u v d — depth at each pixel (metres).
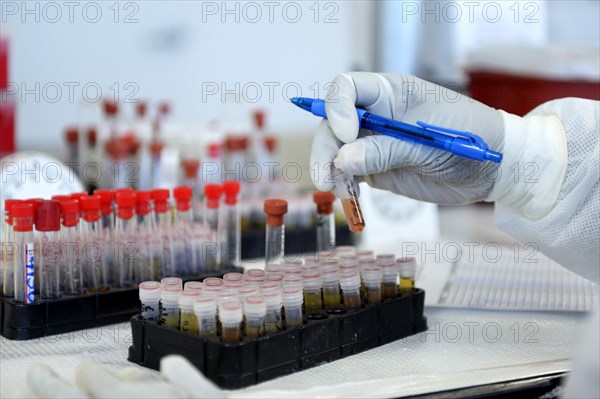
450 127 1.12
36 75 2.65
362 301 1.10
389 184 1.19
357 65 2.66
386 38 2.48
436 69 2.50
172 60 2.83
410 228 1.85
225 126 2.13
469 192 1.16
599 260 1.15
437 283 1.40
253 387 0.91
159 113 2.29
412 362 1.01
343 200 1.08
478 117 1.12
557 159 1.11
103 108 2.12
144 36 2.77
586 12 3.02
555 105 1.18
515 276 1.46
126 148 1.94
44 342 1.07
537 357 1.03
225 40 2.88
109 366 0.98
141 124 2.08
